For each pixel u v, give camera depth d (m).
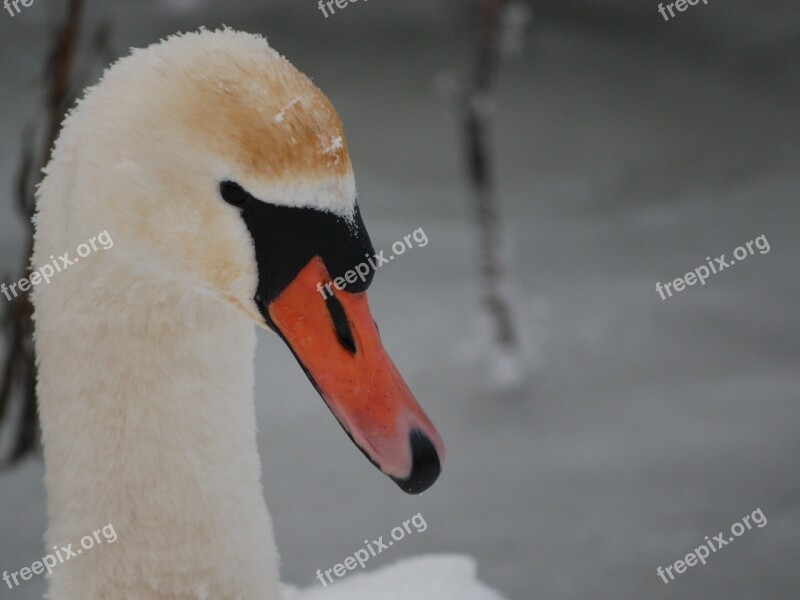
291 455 10.68
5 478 10.14
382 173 16.70
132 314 4.09
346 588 6.38
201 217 3.85
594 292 13.62
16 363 10.20
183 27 20.33
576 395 11.63
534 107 18.55
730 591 8.91
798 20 21.00
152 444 4.21
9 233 13.99
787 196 16.00
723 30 20.95
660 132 17.81
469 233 15.06
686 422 11.12
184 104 3.80
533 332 12.75
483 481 10.38
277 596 4.62
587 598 8.83
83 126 3.96
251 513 4.46
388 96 18.81
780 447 10.66
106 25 9.76
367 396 3.92
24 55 18.95
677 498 10.02
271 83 3.82
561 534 9.64
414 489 3.92
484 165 11.75
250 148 3.75
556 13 21.45
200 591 4.32
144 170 3.85
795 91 19.08
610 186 16.47
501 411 11.33
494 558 9.35
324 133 3.81
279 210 3.81
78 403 4.18
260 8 21.42
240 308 3.97
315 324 3.91
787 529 9.58
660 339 12.57
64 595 4.34
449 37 20.73
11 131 16.52
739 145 17.44
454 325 12.73
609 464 10.53
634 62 20.03
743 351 12.30
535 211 15.83
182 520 4.27
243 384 4.43
